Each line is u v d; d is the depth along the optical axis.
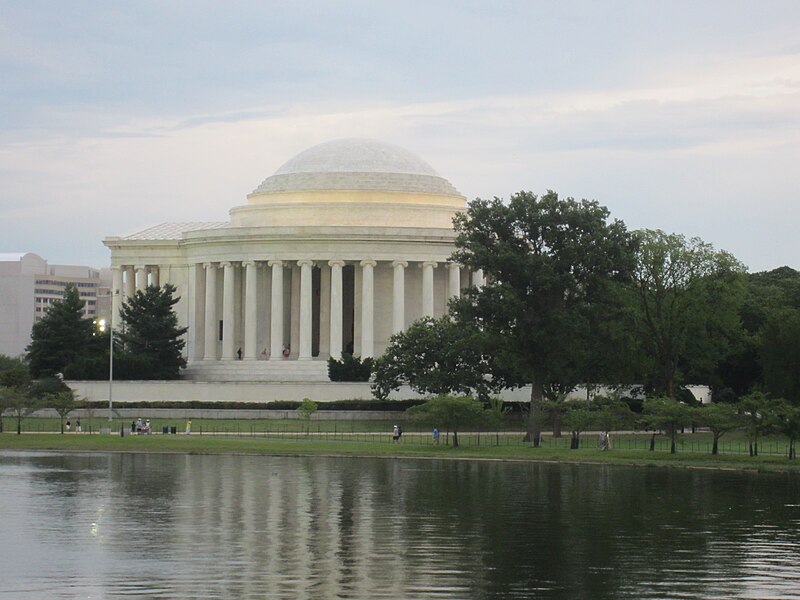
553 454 130.12
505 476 113.38
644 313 165.75
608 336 150.62
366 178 199.38
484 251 148.25
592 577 68.69
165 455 134.50
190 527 83.94
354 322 194.25
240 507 92.75
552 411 149.62
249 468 119.94
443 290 195.62
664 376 166.88
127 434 156.38
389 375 160.38
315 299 199.50
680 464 122.75
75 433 156.00
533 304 150.00
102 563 71.75
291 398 176.88
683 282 165.75
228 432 157.00
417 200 199.25
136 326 187.38
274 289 191.50
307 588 65.62
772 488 104.62
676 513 90.31
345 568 70.56
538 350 149.00
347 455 132.25
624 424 137.62
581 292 150.88
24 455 134.50
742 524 85.69
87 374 181.12
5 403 154.75
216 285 199.12
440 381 154.88
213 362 195.88
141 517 88.12
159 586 65.88
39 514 89.50
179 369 192.88
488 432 160.50
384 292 193.62
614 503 95.31
